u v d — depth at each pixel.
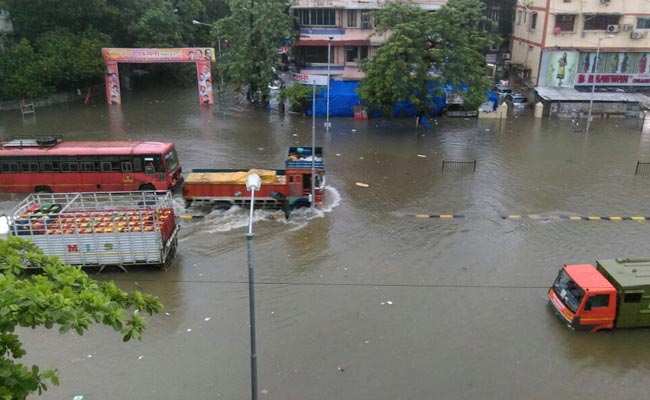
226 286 17.64
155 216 18.09
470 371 13.76
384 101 38.03
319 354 14.32
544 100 44.34
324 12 44.31
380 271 18.64
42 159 25.06
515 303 16.80
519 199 25.62
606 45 45.06
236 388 13.06
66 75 43.66
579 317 15.07
